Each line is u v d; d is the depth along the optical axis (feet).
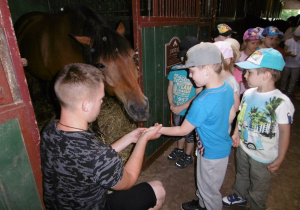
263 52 4.13
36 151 3.35
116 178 2.85
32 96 12.01
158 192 4.27
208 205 4.92
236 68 7.07
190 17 8.17
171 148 8.89
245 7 21.25
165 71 7.36
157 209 4.41
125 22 13.88
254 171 4.75
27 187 3.33
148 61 6.31
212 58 3.83
